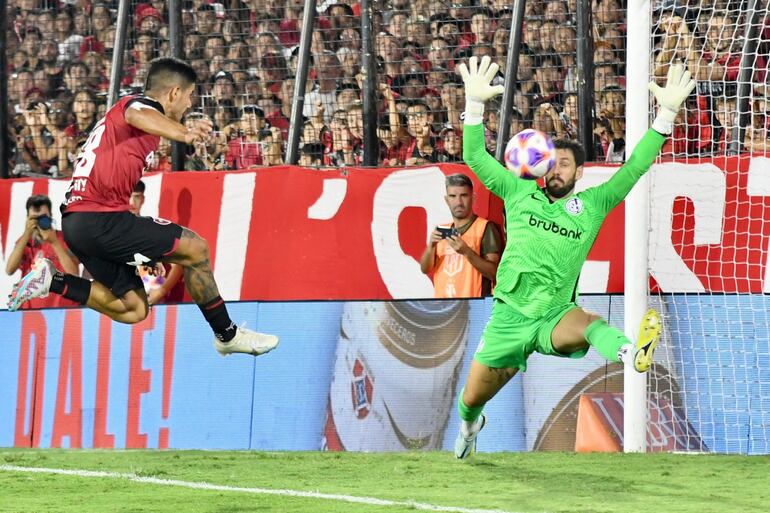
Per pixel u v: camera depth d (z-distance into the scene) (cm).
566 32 2138
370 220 2166
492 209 2095
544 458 1811
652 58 2058
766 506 1320
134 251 1431
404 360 2089
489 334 1519
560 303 1479
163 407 2166
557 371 2016
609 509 1302
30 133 2425
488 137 2209
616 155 2184
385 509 1309
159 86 1446
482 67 1501
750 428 1936
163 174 2258
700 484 1508
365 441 2069
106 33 2420
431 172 2150
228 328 1473
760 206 2017
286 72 2309
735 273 2016
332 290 2166
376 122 2198
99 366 2212
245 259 2206
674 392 1980
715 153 2091
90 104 2402
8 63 2427
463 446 1720
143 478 1616
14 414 2239
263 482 1566
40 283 1477
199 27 2327
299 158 2295
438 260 2123
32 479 1611
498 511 1291
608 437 1941
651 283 2034
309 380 2120
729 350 1980
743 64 2028
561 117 2138
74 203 1427
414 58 2223
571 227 1461
